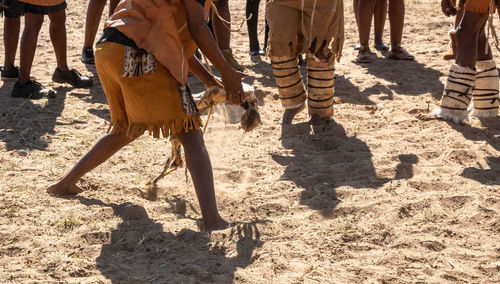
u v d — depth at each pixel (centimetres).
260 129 545
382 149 495
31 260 320
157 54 329
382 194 402
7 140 505
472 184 418
